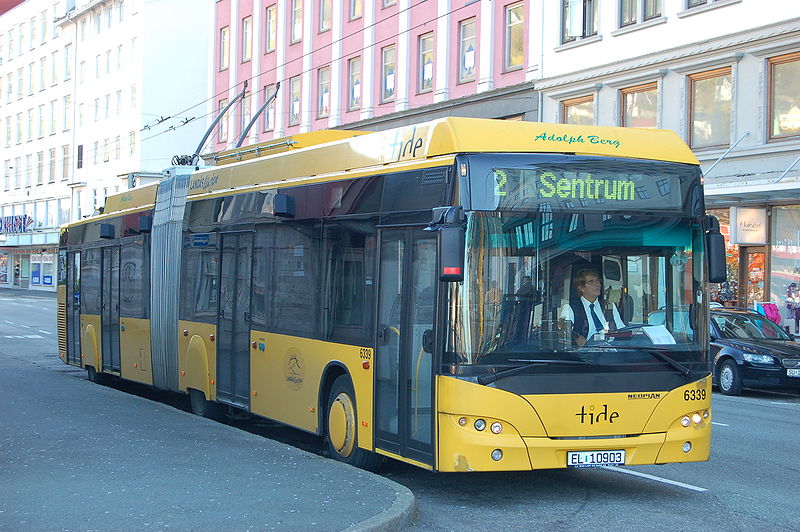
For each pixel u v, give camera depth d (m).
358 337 9.50
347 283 9.77
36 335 33.06
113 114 67.88
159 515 7.29
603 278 8.35
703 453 8.54
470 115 34.16
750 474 10.11
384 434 9.02
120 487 8.27
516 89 32.09
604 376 8.22
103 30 69.75
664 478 9.86
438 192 8.38
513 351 8.07
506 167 8.26
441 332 8.13
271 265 11.42
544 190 8.30
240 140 24.83
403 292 8.77
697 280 8.65
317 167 10.66
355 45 40.00
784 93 24.47
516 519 8.02
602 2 29.22
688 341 8.53
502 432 7.99
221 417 13.40
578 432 8.13
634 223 8.50
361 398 9.41
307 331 10.49
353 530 6.91
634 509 8.41
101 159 69.94
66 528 6.87
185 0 63.78
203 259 13.41
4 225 84.81
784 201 24.91
